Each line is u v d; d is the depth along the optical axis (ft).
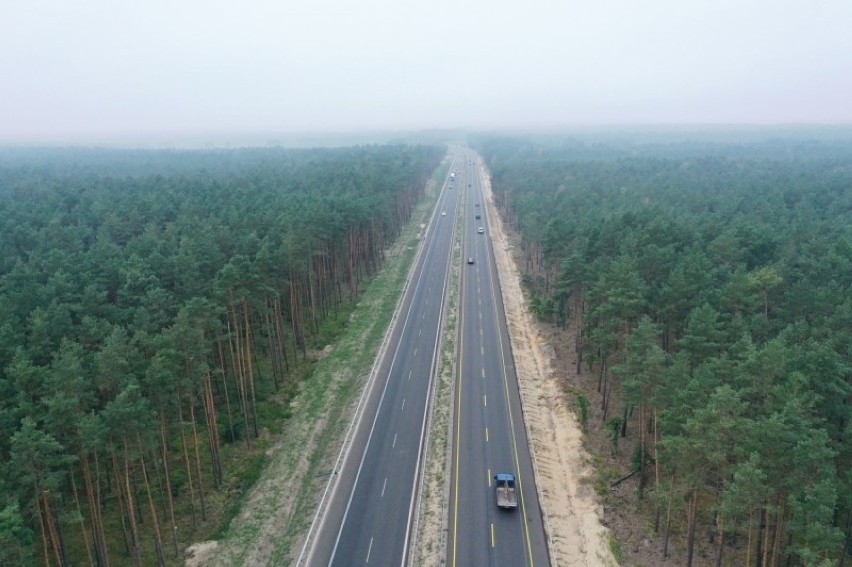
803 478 110.93
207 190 382.01
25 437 107.76
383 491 154.61
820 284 199.93
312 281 257.75
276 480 162.71
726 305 186.50
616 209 335.67
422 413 193.88
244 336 216.13
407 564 128.88
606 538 139.33
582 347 236.63
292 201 308.60
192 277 199.52
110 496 153.38
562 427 188.55
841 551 123.03
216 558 135.23
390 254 398.42
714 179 487.61
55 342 159.12
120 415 120.57
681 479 147.95
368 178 425.28
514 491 150.30
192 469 167.43
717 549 135.85
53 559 132.05
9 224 278.46
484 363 232.73
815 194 376.27
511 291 322.14
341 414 194.90
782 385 129.08
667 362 180.04
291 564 130.62
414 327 269.23
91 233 288.71
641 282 194.90
